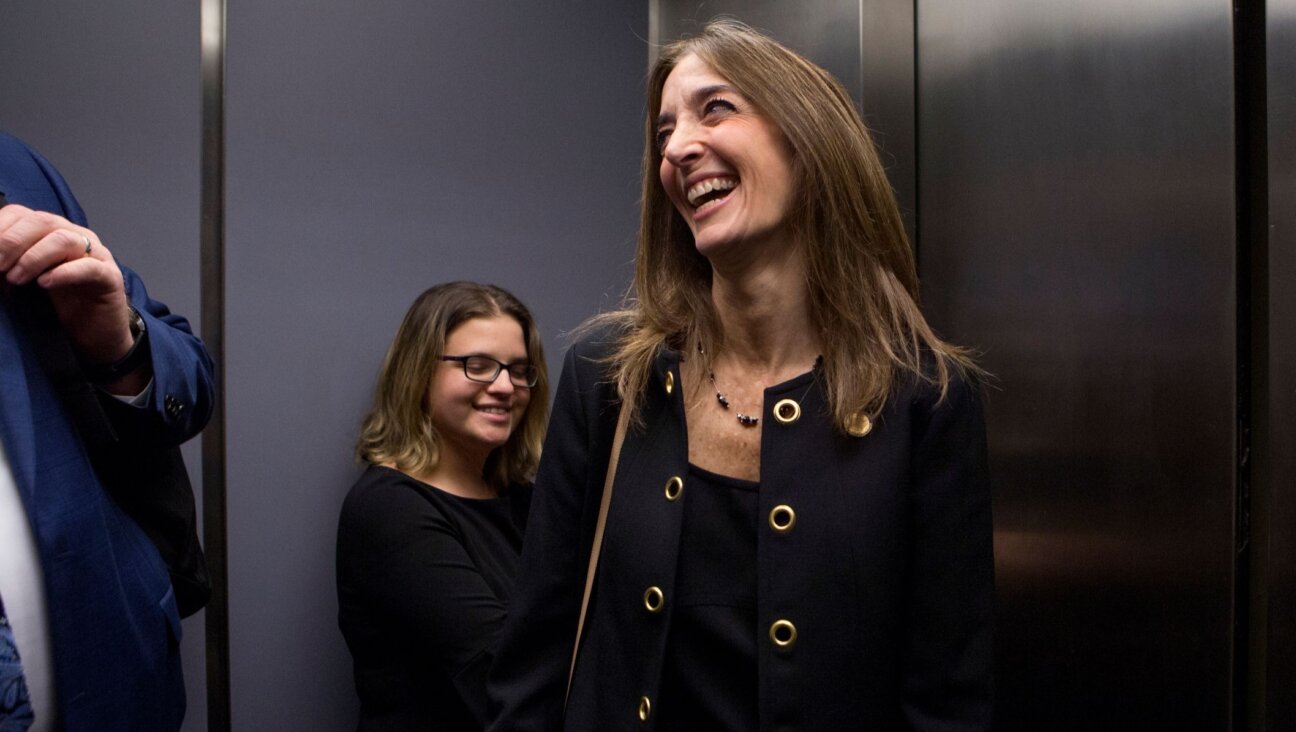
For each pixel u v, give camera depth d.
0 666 0.89
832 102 1.00
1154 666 1.51
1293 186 1.32
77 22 1.82
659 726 0.95
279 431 1.97
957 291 1.86
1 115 1.76
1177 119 1.48
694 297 1.07
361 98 2.06
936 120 1.89
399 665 1.73
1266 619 1.36
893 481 0.94
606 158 2.35
